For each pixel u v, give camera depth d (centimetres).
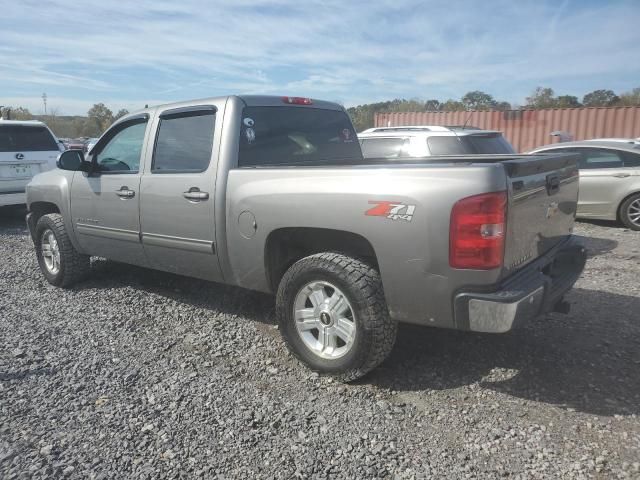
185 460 279
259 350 412
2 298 550
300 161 463
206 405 332
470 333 433
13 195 987
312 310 367
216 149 412
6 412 325
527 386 351
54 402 337
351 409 327
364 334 337
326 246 380
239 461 278
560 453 281
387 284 326
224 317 481
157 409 328
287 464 275
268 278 395
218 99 427
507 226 304
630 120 1465
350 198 333
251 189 384
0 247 819
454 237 299
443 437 298
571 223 415
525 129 1596
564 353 397
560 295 354
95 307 514
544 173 350
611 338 423
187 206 426
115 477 266
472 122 1655
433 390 348
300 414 322
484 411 323
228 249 408
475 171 296
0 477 265
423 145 769
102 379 367
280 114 457
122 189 482
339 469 271
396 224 315
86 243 542
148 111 478
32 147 1028
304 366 379
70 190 542
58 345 425
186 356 403
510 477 263
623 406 325
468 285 303
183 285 575
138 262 498
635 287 561
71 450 287
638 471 265
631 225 908
